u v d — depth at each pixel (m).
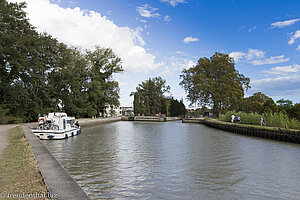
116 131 37.06
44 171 6.44
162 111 101.12
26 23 34.53
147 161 13.80
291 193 8.64
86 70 56.38
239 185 9.45
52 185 5.23
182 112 107.44
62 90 47.41
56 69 44.22
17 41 30.38
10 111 34.12
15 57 30.80
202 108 64.00
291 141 22.25
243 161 13.99
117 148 18.89
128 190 8.70
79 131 31.56
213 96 60.06
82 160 14.04
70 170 11.57
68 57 44.84
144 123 66.25
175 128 45.06
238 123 38.72
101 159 14.36
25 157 8.57
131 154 16.11
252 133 28.83
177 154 16.17
